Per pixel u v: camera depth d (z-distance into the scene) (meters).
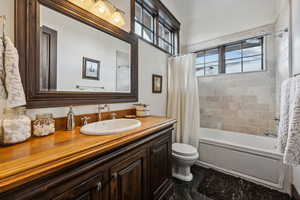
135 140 0.99
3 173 0.46
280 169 1.58
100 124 1.21
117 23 1.50
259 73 2.37
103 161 0.76
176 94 2.33
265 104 2.32
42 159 0.56
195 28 2.98
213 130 2.72
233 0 2.49
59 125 1.04
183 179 1.82
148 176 1.16
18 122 0.75
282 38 1.89
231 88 2.62
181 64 2.31
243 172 1.82
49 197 0.55
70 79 1.12
